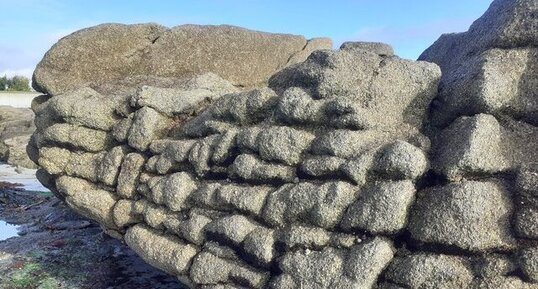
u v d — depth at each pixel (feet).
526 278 14.16
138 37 32.42
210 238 19.99
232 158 20.66
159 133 24.62
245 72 34.37
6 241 34.78
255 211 18.83
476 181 15.40
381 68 18.76
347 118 17.72
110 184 25.25
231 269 18.88
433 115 18.45
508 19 17.57
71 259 30.48
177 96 25.13
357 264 15.78
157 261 21.56
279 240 17.98
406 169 15.94
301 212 17.63
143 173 23.85
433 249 15.46
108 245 32.73
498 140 15.97
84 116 26.37
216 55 33.53
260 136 19.42
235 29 34.73
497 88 16.30
